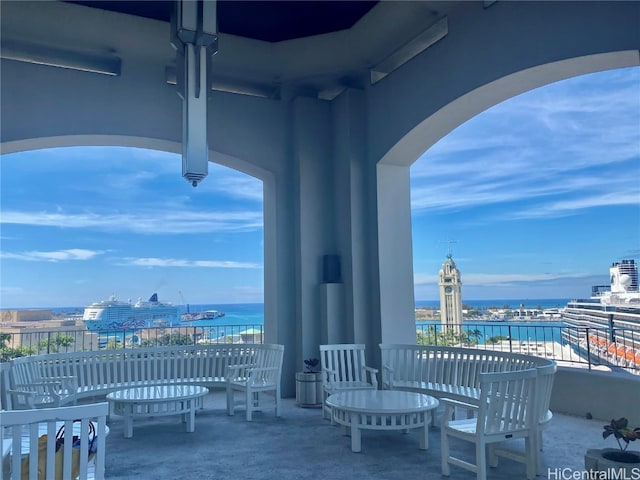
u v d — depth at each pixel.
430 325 8.09
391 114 7.20
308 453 4.77
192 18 5.16
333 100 8.16
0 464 2.54
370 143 7.64
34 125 6.70
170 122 7.37
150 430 5.65
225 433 5.50
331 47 7.27
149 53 7.12
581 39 4.79
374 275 7.45
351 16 7.18
